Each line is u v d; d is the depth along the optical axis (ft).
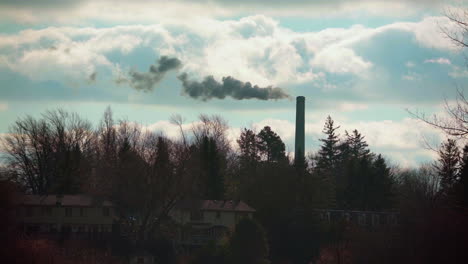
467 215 611.88
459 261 597.11
